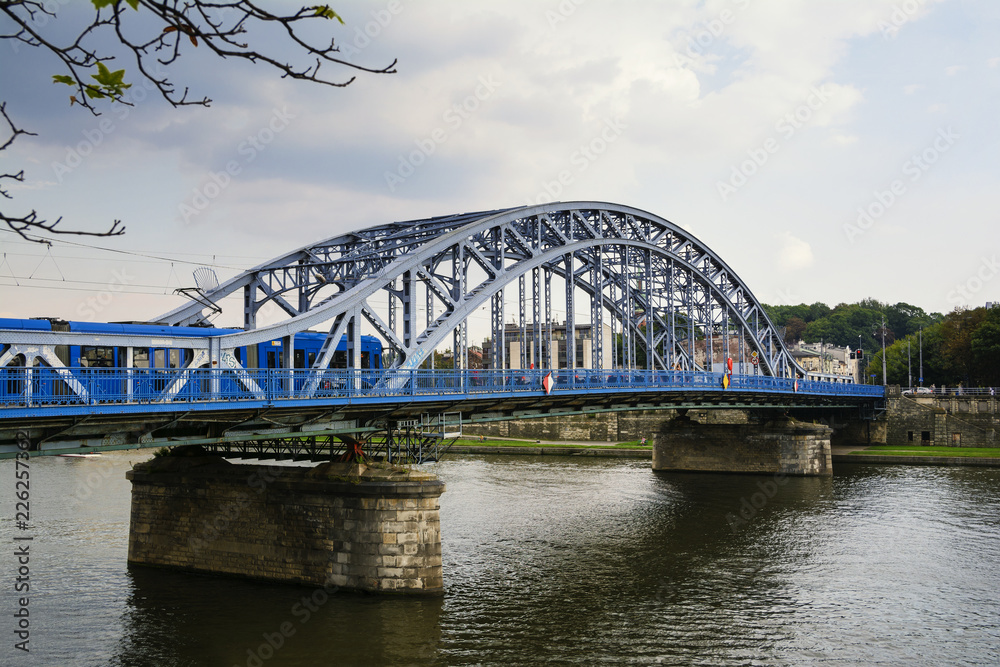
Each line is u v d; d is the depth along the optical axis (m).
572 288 54.09
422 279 40.84
